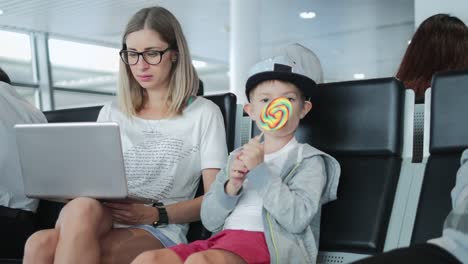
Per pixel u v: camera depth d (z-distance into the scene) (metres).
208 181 1.99
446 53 2.55
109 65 9.94
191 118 2.06
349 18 9.49
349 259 1.69
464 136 1.62
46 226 2.45
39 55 9.36
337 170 1.72
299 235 1.62
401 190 1.70
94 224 1.59
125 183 1.60
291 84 1.75
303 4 8.65
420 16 4.56
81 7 8.18
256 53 8.39
